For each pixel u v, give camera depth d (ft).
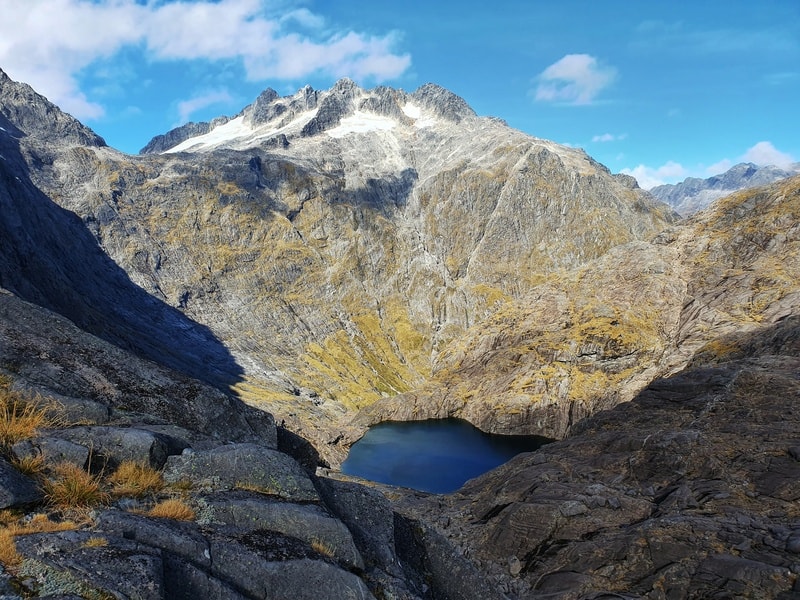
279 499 37.24
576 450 139.44
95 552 26.02
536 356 424.87
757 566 67.15
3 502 29.19
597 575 78.18
